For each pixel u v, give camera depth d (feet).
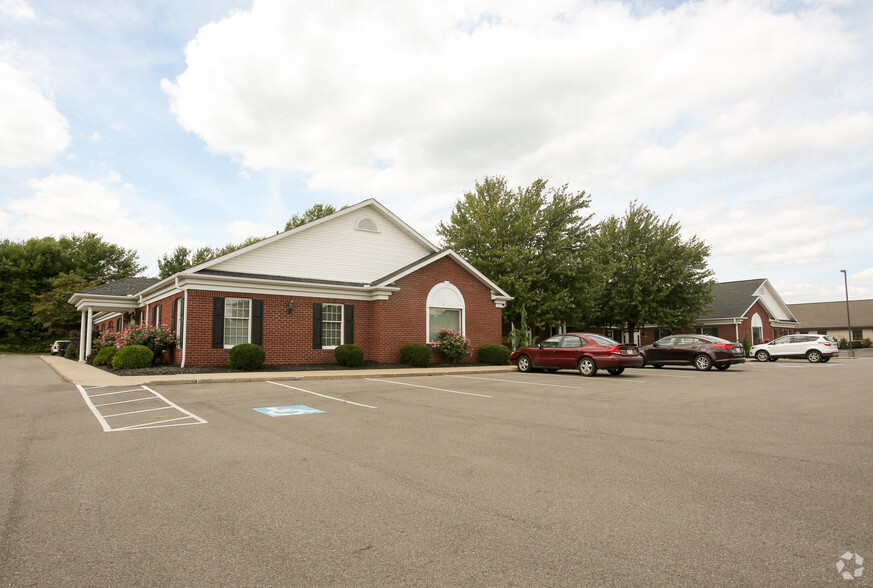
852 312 210.59
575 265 94.32
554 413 30.86
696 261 112.88
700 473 17.99
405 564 11.10
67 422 27.45
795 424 27.30
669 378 56.29
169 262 171.22
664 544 12.12
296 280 67.10
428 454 20.63
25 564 11.03
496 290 81.87
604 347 58.18
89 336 82.58
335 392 41.14
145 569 10.85
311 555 11.53
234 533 12.73
